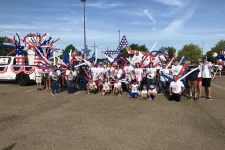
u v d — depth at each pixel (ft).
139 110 24.47
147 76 34.99
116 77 36.01
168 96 33.60
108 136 16.46
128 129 17.99
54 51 47.16
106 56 42.45
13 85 47.44
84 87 41.39
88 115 22.35
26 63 49.88
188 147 14.47
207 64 30.81
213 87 44.21
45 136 16.53
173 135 16.61
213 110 24.27
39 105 27.22
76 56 41.98
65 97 32.94
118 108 25.52
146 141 15.47
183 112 23.44
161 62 39.60
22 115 22.45
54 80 35.73
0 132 17.43
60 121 20.29
